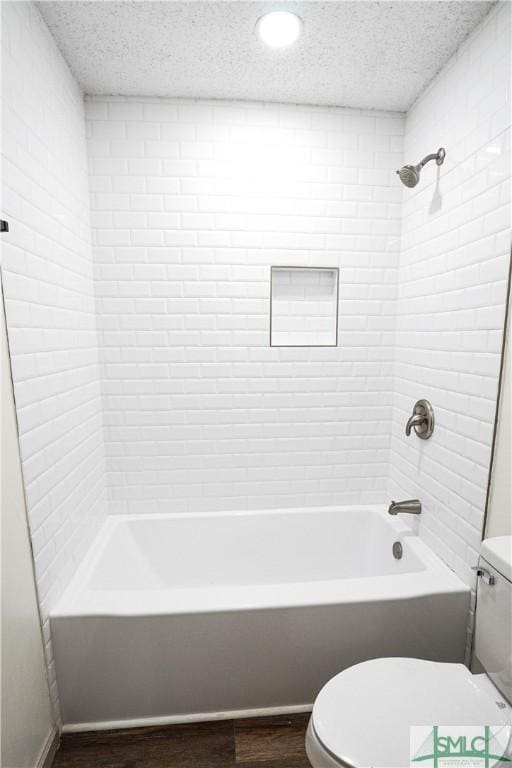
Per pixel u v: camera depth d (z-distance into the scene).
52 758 1.19
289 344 1.95
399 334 1.90
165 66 1.49
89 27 1.29
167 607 1.25
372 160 1.82
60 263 1.39
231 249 1.81
